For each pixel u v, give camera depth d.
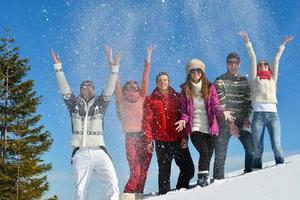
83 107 5.94
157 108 7.03
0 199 14.88
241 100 7.49
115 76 5.98
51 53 6.04
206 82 6.96
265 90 7.49
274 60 7.63
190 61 7.04
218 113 6.94
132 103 7.08
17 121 16.03
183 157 7.00
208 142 6.92
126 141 7.05
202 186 6.62
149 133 7.00
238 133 7.38
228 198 5.04
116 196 5.72
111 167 5.79
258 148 7.43
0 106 16.05
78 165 5.77
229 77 7.48
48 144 15.98
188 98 6.92
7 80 16.22
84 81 6.03
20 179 15.38
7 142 15.50
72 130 5.95
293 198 4.61
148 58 7.20
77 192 5.70
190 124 6.89
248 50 7.59
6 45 16.59
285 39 7.67
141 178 6.97
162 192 6.95
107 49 6.66
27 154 15.62
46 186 15.73
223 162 7.17
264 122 7.47
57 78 6.03
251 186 5.41
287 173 5.89
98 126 5.89
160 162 7.01
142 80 7.18
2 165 15.24
